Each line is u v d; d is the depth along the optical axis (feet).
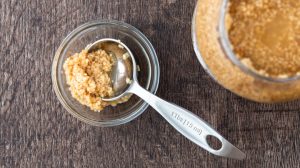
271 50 1.06
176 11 1.33
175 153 1.33
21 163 1.35
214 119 1.33
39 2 1.34
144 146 1.34
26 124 1.35
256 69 1.06
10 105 1.35
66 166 1.34
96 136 1.34
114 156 1.34
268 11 1.06
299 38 1.07
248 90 1.13
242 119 1.32
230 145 1.24
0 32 1.35
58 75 1.32
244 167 1.33
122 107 1.34
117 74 1.31
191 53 1.33
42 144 1.35
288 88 1.11
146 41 1.31
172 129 1.33
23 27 1.34
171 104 1.26
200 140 1.25
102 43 1.31
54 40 1.34
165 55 1.34
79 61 1.28
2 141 1.35
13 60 1.35
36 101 1.34
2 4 1.34
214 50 1.10
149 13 1.34
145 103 1.31
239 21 1.06
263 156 1.32
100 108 1.31
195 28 1.18
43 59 1.34
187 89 1.33
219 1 1.07
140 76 1.35
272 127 1.32
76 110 1.33
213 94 1.33
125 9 1.34
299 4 1.07
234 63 1.07
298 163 1.32
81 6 1.34
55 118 1.34
